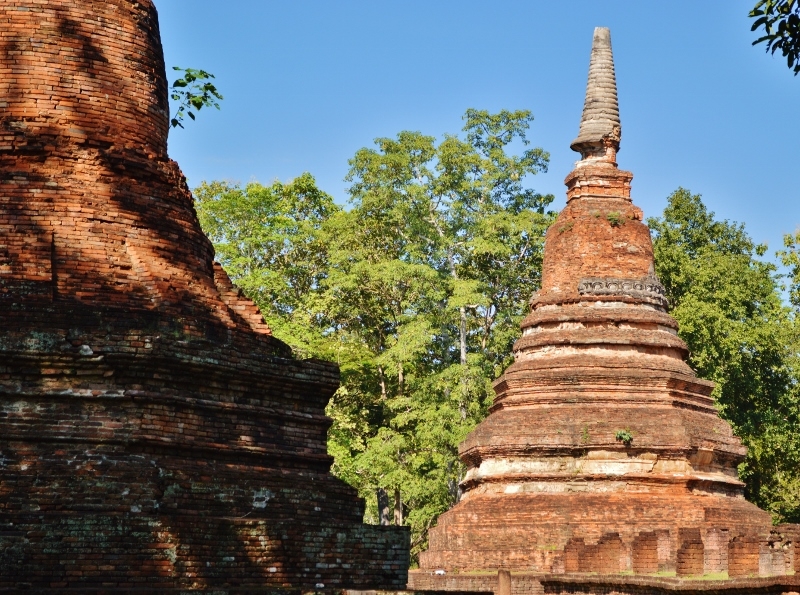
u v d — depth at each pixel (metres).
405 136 65.12
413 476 58.44
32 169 24.72
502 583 30.16
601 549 38.16
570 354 46.97
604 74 51.50
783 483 61.94
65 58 25.48
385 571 23.62
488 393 61.06
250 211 61.16
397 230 65.25
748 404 64.50
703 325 60.25
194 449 23.42
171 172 26.25
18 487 21.81
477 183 64.19
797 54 25.08
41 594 19.95
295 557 22.86
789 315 64.25
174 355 23.27
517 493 44.66
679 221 68.56
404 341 59.72
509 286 65.75
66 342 22.64
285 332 57.31
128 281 24.52
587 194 49.97
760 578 29.38
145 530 21.44
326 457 25.48
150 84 26.58
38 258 23.86
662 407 45.56
